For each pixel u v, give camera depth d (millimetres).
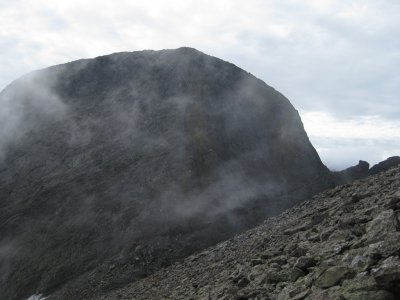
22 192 79688
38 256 60938
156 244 52594
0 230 69188
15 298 55031
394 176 19859
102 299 33188
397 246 7559
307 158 77562
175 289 20719
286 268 11281
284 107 85375
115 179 71438
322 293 7586
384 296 6605
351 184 26281
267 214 60469
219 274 17891
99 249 57250
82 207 67688
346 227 11953
